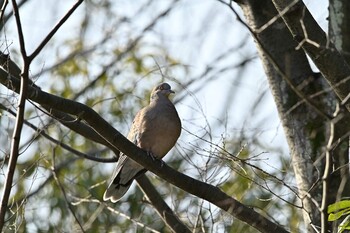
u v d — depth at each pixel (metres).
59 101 9.58
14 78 9.77
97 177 15.44
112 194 12.28
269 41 11.90
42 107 11.68
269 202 13.50
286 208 13.67
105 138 10.01
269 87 11.92
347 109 10.00
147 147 12.84
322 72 9.93
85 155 12.39
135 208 14.68
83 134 11.55
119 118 15.63
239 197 13.72
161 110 12.73
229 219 11.84
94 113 9.74
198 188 10.23
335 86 9.88
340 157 10.85
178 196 13.68
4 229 13.99
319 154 11.29
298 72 11.76
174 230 11.74
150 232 14.27
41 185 15.11
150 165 10.19
